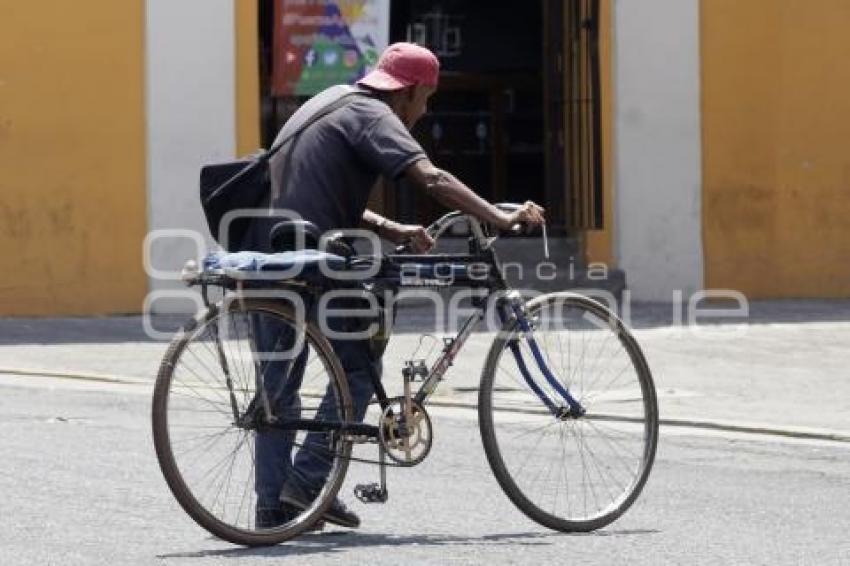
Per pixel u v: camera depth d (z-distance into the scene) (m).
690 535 11.92
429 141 32.34
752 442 16.55
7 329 25.19
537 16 32.53
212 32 27.52
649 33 29.12
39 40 26.64
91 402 18.42
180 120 27.34
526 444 12.12
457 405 18.53
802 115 29.80
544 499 11.91
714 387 20.09
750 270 29.58
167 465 10.91
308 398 11.45
